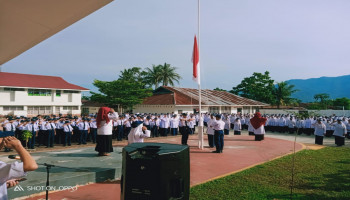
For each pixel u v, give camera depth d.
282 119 25.02
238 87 55.91
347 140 18.95
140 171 3.22
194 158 10.86
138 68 56.31
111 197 5.79
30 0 2.63
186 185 3.41
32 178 6.27
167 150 3.34
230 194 6.19
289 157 11.05
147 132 7.87
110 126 9.31
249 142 16.55
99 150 9.21
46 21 3.17
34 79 37.00
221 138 12.32
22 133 12.42
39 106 35.44
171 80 59.75
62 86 37.66
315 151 12.86
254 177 7.75
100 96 37.06
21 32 3.47
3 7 2.77
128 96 37.19
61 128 15.17
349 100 56.97
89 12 2.96
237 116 30.33
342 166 9.27
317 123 16.50
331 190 6.60
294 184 7.07
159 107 36.34
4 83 31.84
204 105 36.41
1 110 31.83
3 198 2.20
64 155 9.38
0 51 4.22
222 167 9.27
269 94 51.56
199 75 12.90
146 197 3.17
